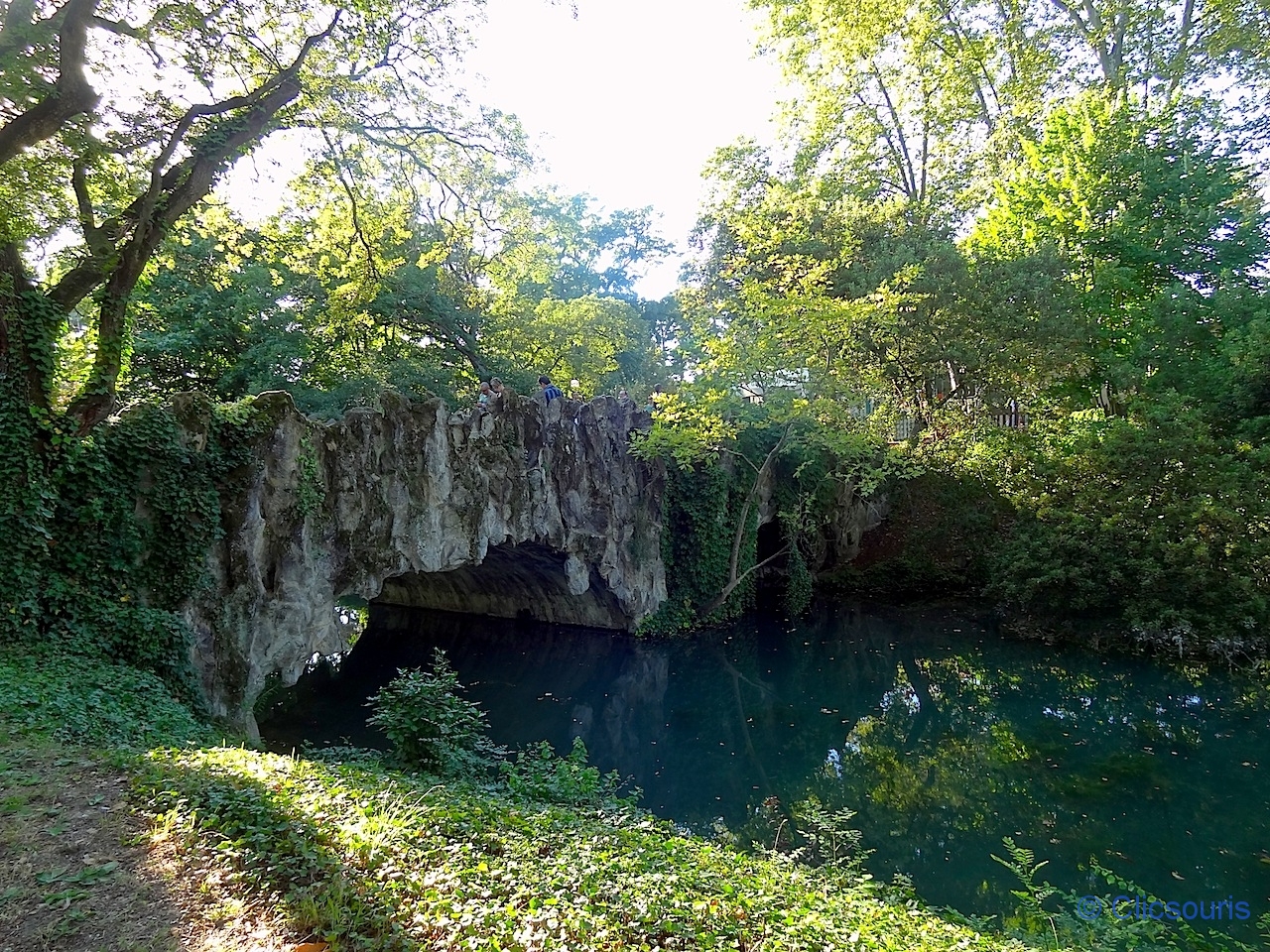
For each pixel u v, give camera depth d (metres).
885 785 13.93
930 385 29.75
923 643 23.27
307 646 13.94
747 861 8.13
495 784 10.13
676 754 15.50
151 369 23.11
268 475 13.43
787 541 27.09
